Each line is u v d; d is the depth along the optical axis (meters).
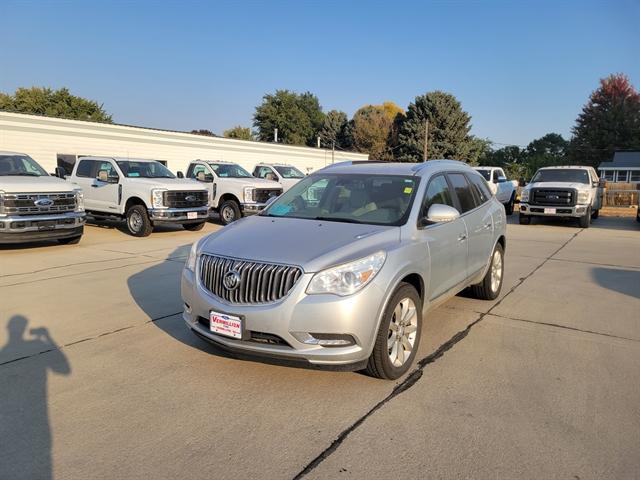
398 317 4.01
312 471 2.83
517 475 2.80
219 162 16.72
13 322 5.39
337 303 3.51
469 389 3.86
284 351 3.56
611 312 5.96
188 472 2.82
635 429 3.28
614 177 45.41
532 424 3.34
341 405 3.59
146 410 3.51
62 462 2.90
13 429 3.25
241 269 3.73
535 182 16.75
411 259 4.08
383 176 5.04
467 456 2.98
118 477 2.77
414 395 3.76
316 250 3.77
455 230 5.01
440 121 55.53
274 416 3.44
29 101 48.41
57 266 8.43
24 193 9.48
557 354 4.61
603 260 9.54
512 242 12.12
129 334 5.04
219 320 3.77
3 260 8.97
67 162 18.52
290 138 70.88
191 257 4.30
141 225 12.45
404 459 2.95
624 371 4.22
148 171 13.52
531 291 6.98
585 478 2.77
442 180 5.27
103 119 51.84
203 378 4.03
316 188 5.19
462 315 5.79
